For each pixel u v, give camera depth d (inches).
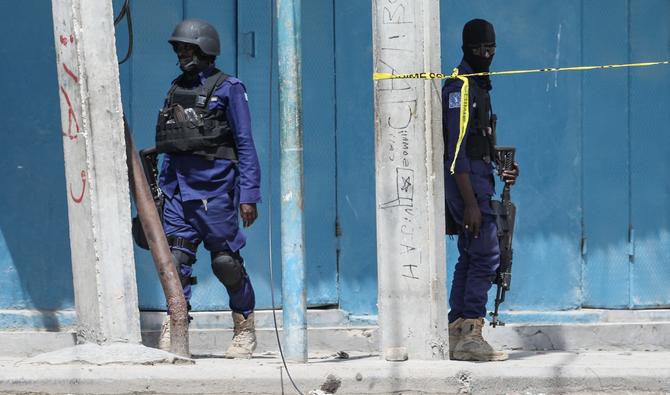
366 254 1172.5
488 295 1179.9
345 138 1172.5
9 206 1160.2
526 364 948.6
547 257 1190.3
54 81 1158.3
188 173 999.0
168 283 967.6
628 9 1192.8
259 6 1175.0
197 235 1010.1
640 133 1197.7
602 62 1191.6
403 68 969.5
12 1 1155.9
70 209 976.3
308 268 1170.0
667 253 1201.4
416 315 973.8
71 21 938.1
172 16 1162.6
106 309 941.2
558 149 1190.9
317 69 1170.0
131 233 954.7
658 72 1198.3
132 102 1151.0
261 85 1173.7
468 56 1023.0
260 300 1169.4
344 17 1171.9
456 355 1018.1
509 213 1028.5
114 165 944.3
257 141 1173.7
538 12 1189.7
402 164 974.4
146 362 913.5
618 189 1194.6
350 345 1151.6
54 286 1162.6
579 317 1184.2
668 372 930.1
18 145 1161.4
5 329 1145.4
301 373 900.6
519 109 1187.9
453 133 1000.9
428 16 968.9
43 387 884.0
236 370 895.7
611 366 935.7
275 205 1171.3
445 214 1034.7
